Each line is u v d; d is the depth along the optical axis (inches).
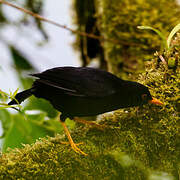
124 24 411.2
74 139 256.2
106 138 249.4
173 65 252.7
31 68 416.5
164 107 249.1
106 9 418.9
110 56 425.4
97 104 269.3
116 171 237.0
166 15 401.1
